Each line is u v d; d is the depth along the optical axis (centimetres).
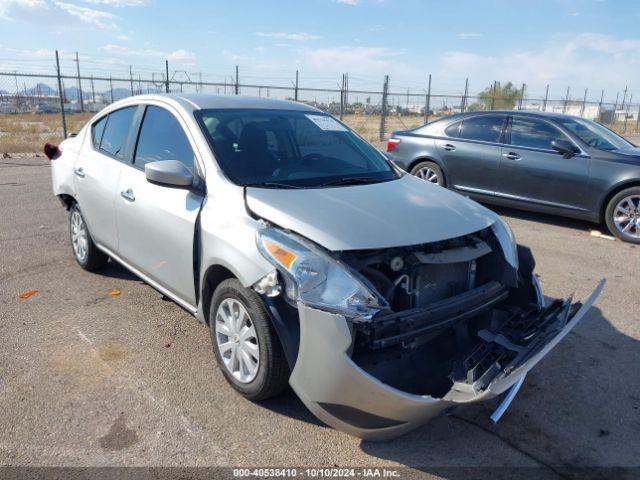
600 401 331
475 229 306
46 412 301
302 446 281
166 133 388
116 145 442
